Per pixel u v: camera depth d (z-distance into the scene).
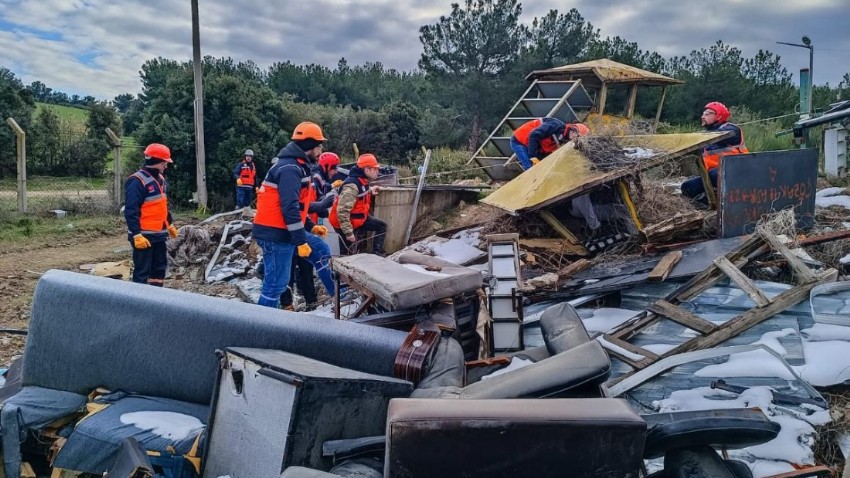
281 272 6.01
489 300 4.84
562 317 4.16
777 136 12.07
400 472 2.37
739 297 4.61
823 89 19.44
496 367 4.11
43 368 4.00
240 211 12.95
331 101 35.03
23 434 3.70
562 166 6.11
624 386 3.68
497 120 21.75
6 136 27.06
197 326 3.84
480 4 21.66
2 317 7.45
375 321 4.25
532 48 20.91
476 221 8.58
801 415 3.45
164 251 7.39
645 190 6.73
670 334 4.45
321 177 8.03
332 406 2.96
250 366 3.08
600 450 2.36
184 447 3.26
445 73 22.00
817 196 7.50
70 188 24.28
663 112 18.03
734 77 18.72
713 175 6.54
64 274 4.07
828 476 3.16
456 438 2.34
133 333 3.88
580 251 6.23
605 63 11.02
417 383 3.68
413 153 25.12
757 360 3.79
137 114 31.67
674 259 5.23
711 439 2.62
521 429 2.34
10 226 14.07
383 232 8.01
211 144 20.80
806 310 4.22
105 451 3.33
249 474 2.98
